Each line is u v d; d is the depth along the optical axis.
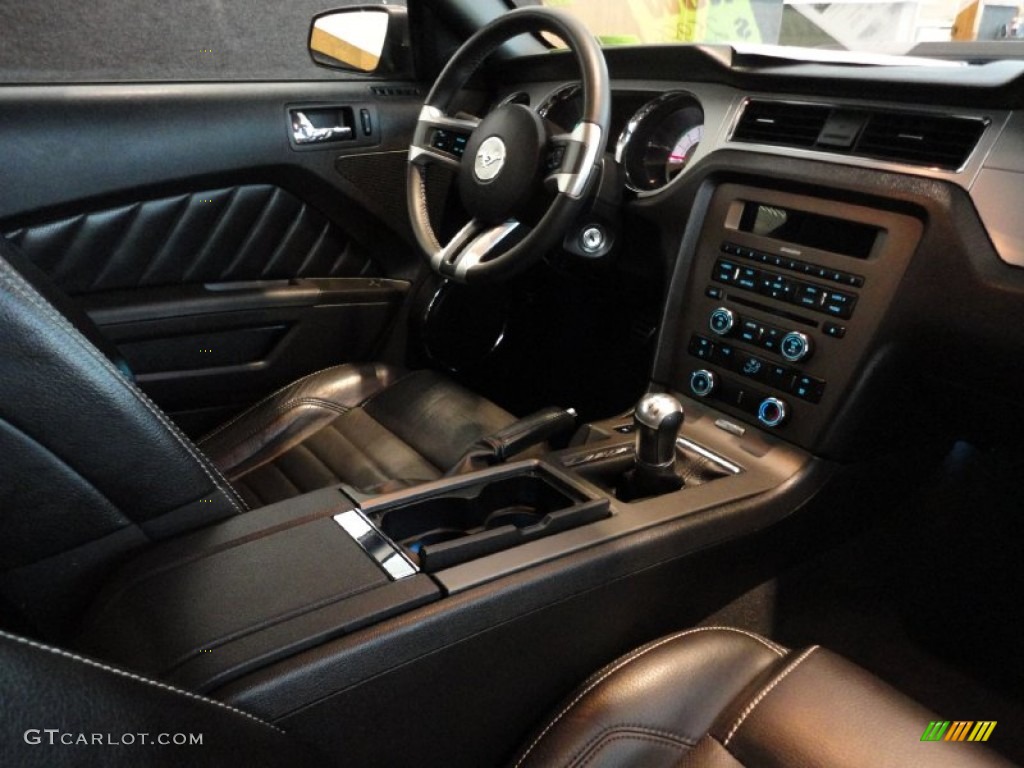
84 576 0.67
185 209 1.41
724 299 1.19
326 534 0.74
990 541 1.34
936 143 0.97
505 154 1.17
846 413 1.06
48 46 1.26
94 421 0.60
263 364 1.53
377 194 1.61
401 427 1.34
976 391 1.01
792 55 1.19
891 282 1.00
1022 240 0.89
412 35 1.62
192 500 0.71
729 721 0.70
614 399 1.64
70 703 0.36
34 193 1.26
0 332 0.53
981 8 1.53
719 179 1.21
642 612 0.88
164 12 1.34
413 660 0.66
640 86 1.38
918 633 1.17
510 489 0.93
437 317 1.67
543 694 0.81
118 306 1.36
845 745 0.65
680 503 0.93
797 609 1.18
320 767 0.61
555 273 1.57
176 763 0.41
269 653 0.60
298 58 1.49
